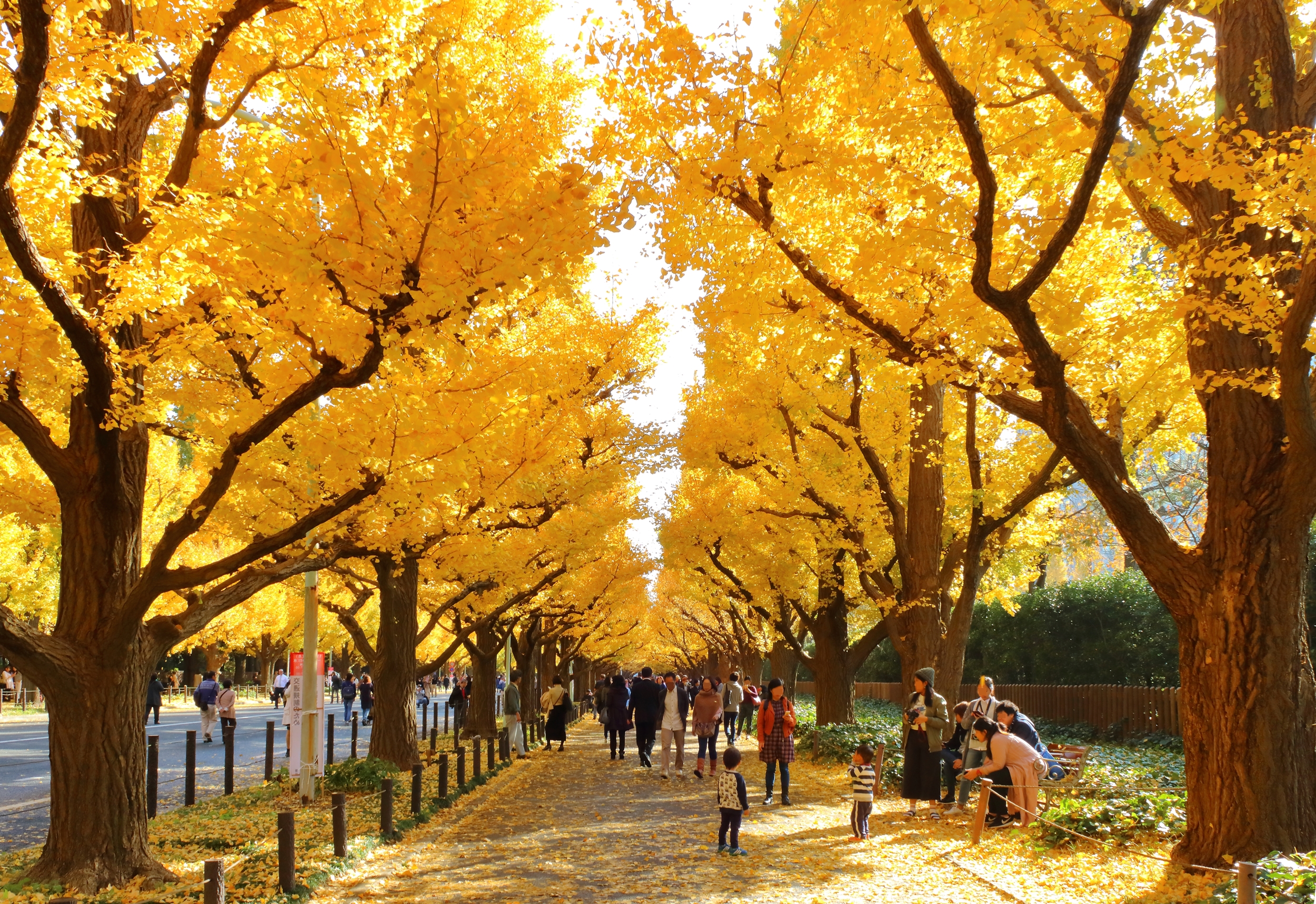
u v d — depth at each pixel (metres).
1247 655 6.94
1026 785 9.36
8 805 12.39
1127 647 21.91
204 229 5.33
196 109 6.32
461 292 5.25
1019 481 12.91
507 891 7.32
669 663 104.25
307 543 9.26
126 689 7.41
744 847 9.08
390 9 6.21
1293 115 7.09
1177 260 7.17
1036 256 6.29
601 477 14.27
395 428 6.77
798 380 12.97
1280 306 6.23
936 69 5.15
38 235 6.36
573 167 5.26
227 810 11.32
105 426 6.44
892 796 12.80
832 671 20.47
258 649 54.28
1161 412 10.99
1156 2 4.51
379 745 14.97
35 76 4.59
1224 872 6.51
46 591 28.94
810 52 6.38
